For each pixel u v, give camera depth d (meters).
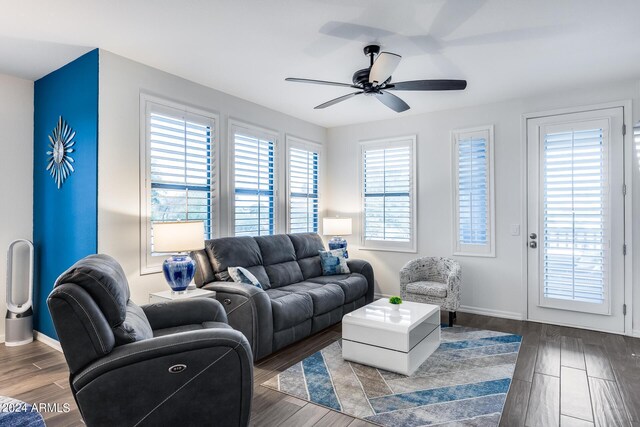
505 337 3.62
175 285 3.00
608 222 3.76
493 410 2.27
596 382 2.65
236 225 4.21
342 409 2.30
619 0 2.29
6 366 2.95
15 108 3.62
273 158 4.76
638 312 3.64
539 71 3.46
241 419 1.84
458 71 3.45
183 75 3.57
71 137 3.22
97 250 2.96
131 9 2.41
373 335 2.91
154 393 1.66
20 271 3.67
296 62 3.27
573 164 3.94
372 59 2.94
